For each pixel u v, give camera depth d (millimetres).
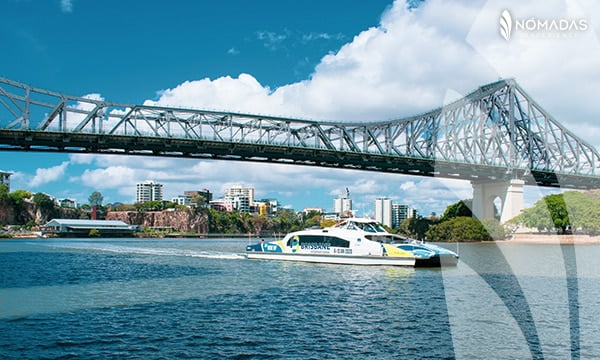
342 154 106062
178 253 80000
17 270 52125
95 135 90062
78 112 92250
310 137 107438
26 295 33844
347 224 54906
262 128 103750
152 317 25812
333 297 32281
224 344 20328
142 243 135750
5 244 121812
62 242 139375
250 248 62844
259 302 30438
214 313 26875
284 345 20172
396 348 19641
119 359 18281
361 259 52719
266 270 49094
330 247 55000
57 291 35781
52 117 90125
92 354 18922
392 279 41562
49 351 19312
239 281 40656
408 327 23266
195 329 22984
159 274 46844
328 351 19281
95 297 32750
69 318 25609
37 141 88750
